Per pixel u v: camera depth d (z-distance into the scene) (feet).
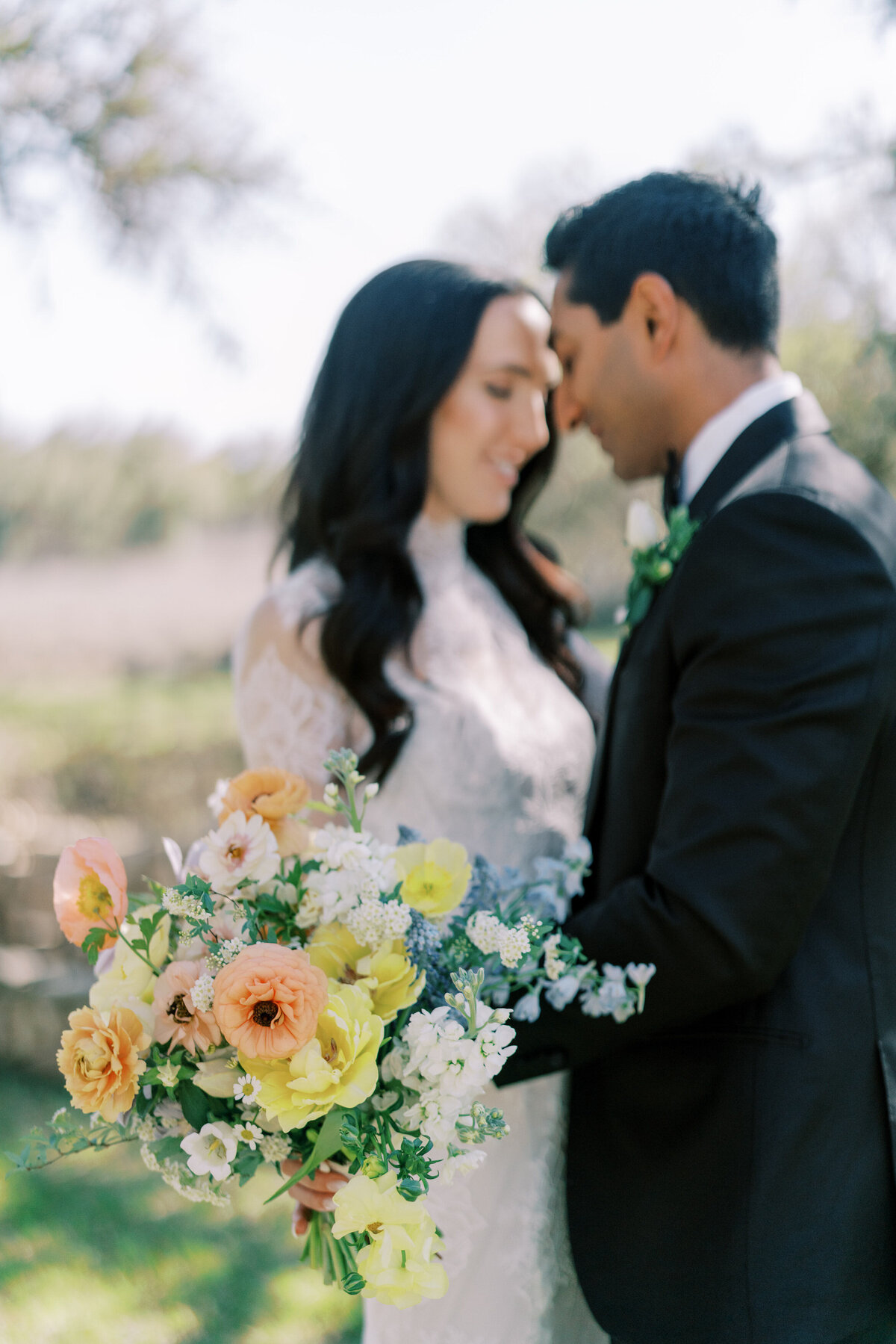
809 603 4.45
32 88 13.09
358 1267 3.51
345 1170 4.35
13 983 16.35
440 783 5.76
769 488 4.69
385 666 5.94
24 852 19.04
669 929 4.42
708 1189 4.64
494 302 6.08
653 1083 4.89
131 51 12.93
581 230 5.46
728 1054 4.68
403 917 3.96
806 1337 4.40
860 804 4.68
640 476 5.70
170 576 43.42
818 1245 4.49
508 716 6.15
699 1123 4.73
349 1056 3.63
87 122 13.19
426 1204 5.46
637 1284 4.77
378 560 5.97
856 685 4.39
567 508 15.80
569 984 4.49
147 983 4.10
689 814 4.50
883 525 4.71
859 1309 4.52
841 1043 4.60
